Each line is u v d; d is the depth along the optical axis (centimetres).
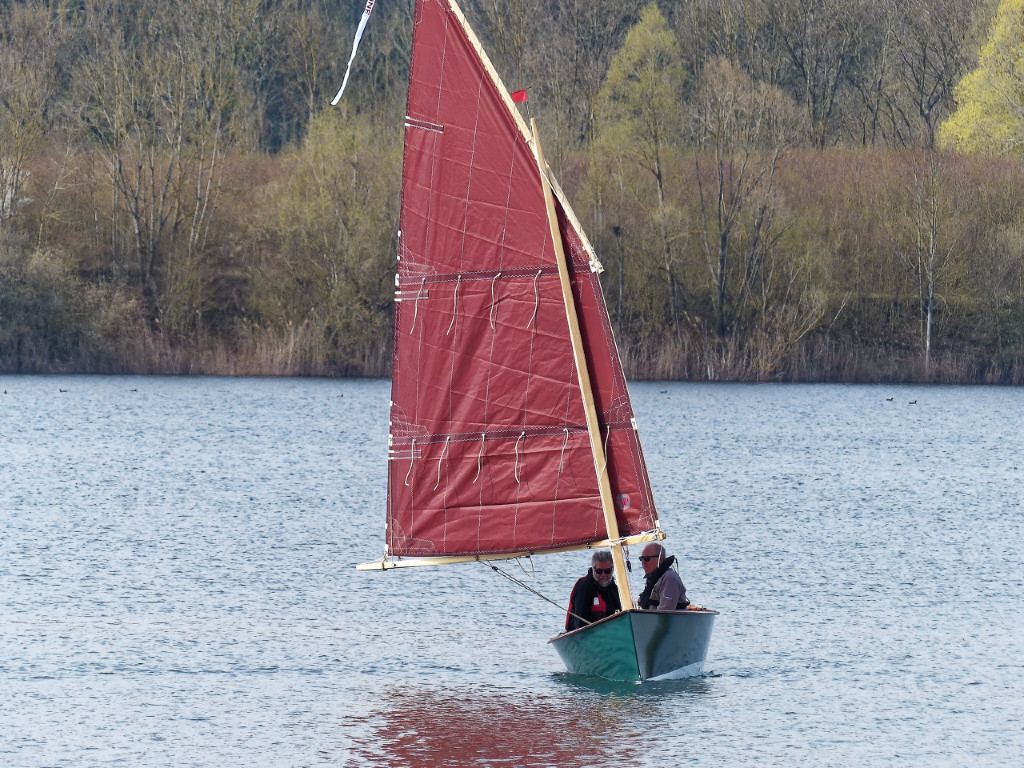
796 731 6925
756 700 7438
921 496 15650
